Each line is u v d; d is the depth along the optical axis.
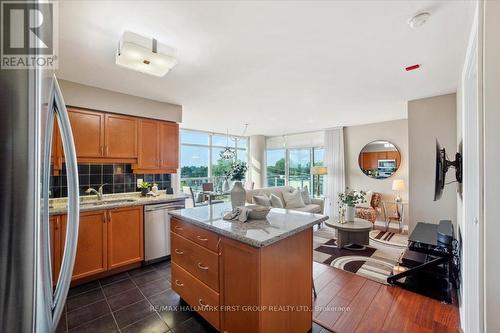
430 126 3.28
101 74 2.44
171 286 2.23
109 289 2.39
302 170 6.85
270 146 7.52
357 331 1.78
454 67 2.32
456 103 3.02
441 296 2.23
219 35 1.74
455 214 3.08
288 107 3.87
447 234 2.30
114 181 3.19
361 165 5.43
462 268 1.91
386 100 3.45
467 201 1.65
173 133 3.61
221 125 5.64
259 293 1.33
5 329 0.53
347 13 1.50
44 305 0.63
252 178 7.39
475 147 1.66
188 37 1.76
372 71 2.42
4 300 0.53
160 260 3.12
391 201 4.97
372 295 2.28
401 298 2.22
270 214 2.04
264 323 1.36
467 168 1.68
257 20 1.56
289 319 1.57
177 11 1.46
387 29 1.68
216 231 1.60
